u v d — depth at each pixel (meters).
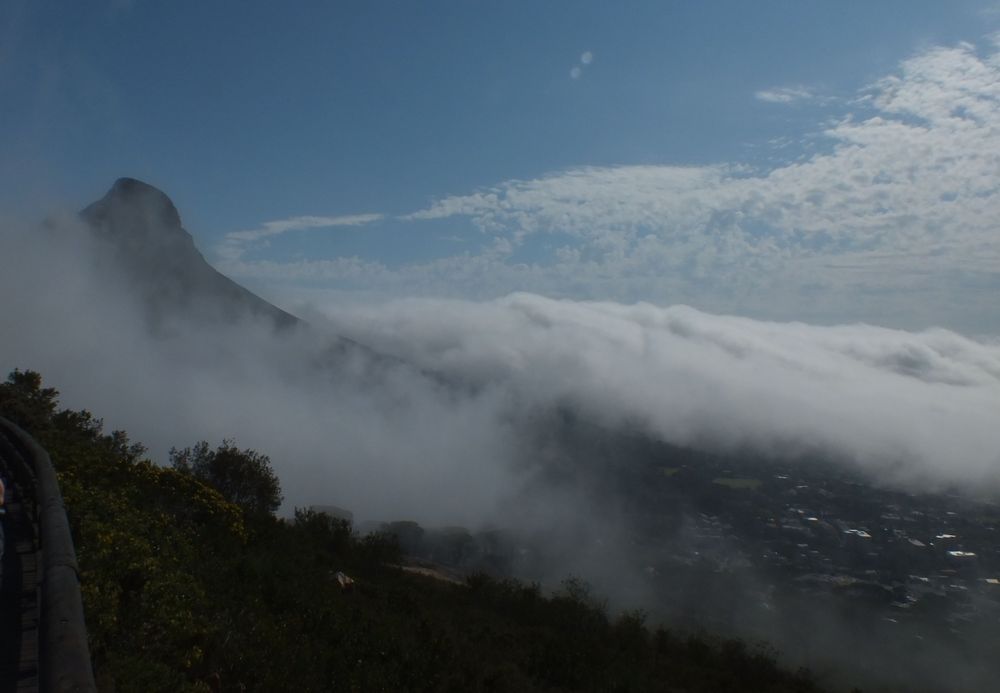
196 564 11.30
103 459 16.14
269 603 11.45
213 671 7.81
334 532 21.33
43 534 7.50
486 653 13.36
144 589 8.24
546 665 13.54
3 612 7.66
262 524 18.48
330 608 12.12
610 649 16.42
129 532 10.11
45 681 4.82
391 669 10.27
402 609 15.23
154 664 6.70
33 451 11.48
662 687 14.63
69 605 5.73
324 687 8.84
